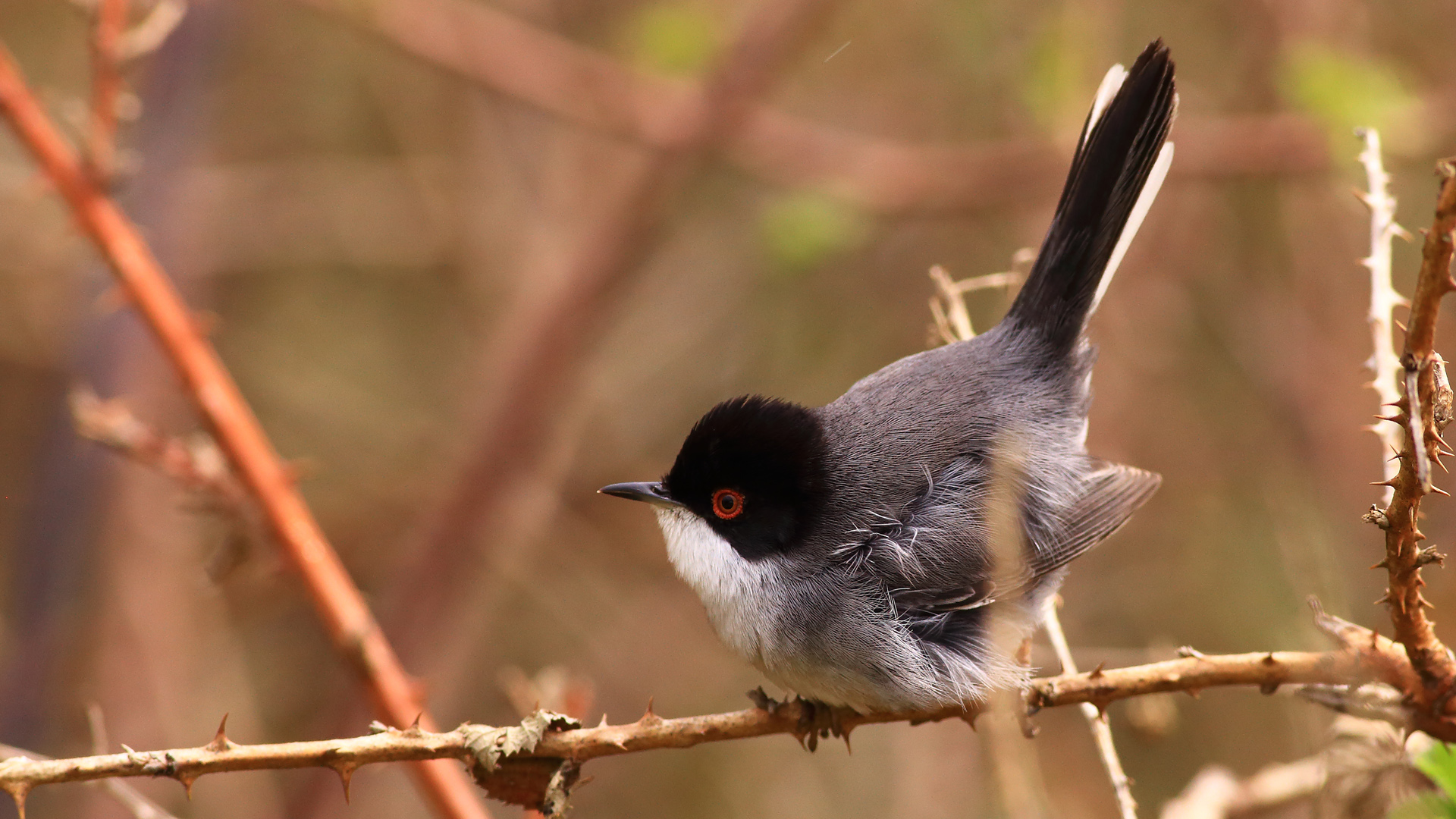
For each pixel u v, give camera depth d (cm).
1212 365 1338
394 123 1489
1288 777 668
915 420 693
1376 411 1233
